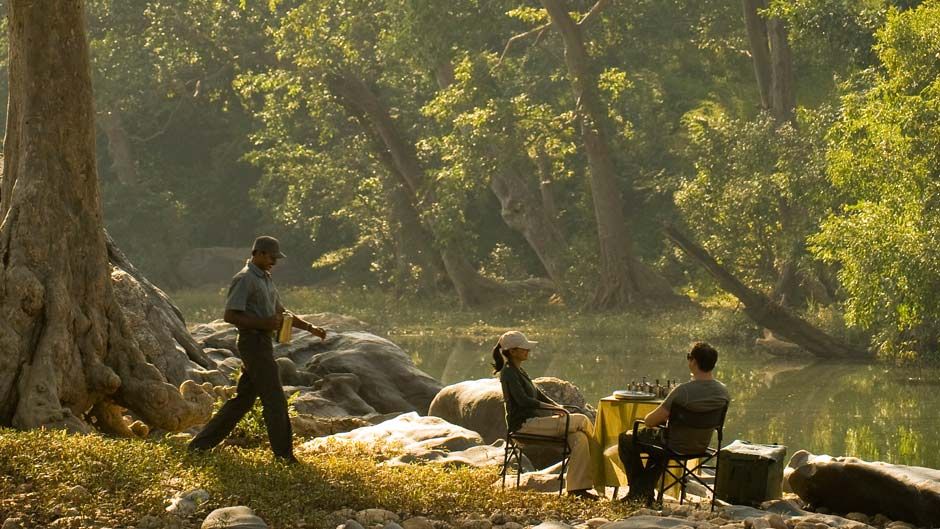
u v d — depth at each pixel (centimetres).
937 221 2889
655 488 1079
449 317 5109
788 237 4284
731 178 4441
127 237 7119
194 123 7856
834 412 2452
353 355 2073
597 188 5112
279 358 2003
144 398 1361
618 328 4453
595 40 5681
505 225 6531
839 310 4097
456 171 4941
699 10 5862
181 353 1673
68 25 1395
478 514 989
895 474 1078
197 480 1024
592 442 1108
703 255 3834
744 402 2633
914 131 2991
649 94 5866
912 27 3050
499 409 1662
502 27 5334
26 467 1006
